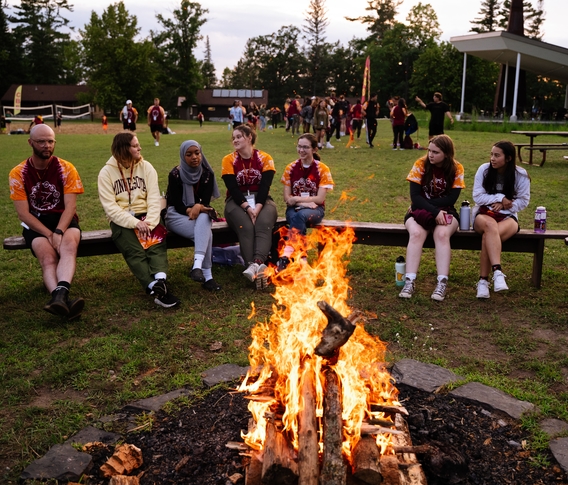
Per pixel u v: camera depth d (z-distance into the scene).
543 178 10.66
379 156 14.64
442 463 2.58
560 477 2.59
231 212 5.37
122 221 4.86
